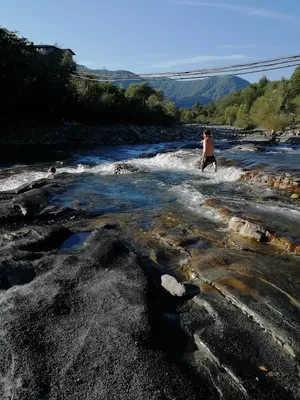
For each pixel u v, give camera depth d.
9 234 7.62
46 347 4.18
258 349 4.29
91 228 8.34
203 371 4.01
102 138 33.66
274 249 7.20
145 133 40.66
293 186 11.92
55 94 36.44
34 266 6.14
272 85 78.00
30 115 35.75
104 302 5.05
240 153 20.92
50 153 23.58
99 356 4.05
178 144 31.59
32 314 4.72
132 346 4.20
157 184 13.26
